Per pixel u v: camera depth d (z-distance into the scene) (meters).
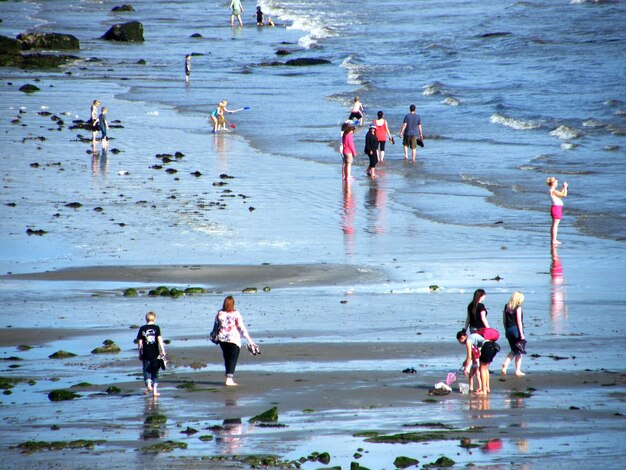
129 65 162.88
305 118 107.50
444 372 34.38
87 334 39.59
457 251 54.97
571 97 115.25
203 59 172.62
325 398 30.95
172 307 43.88
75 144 90.19
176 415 29.02
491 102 114.50
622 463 23.77
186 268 50.94
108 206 66.06
